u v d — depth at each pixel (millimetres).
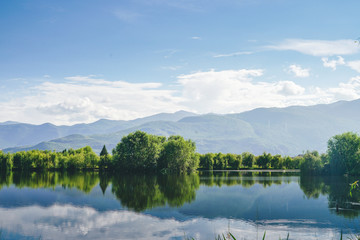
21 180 109250
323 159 137250
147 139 145875
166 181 106562
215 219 45000
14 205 56000
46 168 183000
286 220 43938
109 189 80375
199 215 47781
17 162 179125
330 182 102875
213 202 59781
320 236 35812
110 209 52469
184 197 66438
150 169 147000
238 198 65000
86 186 88000
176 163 147625
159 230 39062
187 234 37438
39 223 42562
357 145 120625
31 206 55062
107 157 177125
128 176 132125
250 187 87625
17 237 36219
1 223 42562
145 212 50031
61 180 109500
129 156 144875
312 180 111000
